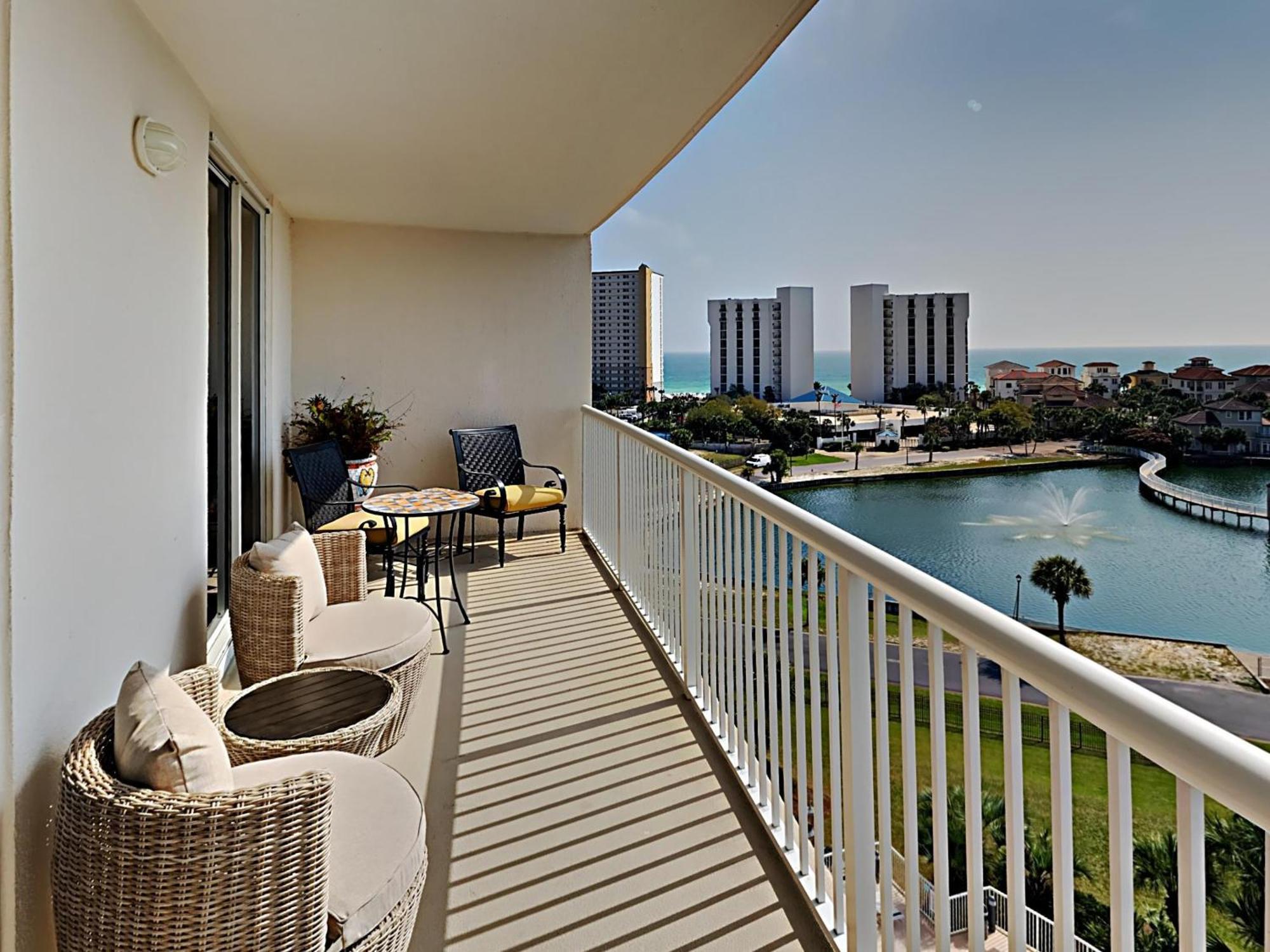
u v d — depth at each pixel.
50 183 1.53
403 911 1.40
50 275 1.53
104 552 1.81
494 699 3.02
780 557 1.99
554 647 3.59
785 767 1.99
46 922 1.48
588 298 5.99
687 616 2.98
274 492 4.67
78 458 1.66
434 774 2.46
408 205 4.87
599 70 2.71
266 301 4.50
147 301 2.16
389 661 2.51
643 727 2.78
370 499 4.02
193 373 2.69
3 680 1.32
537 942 1.75
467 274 5.72
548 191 4.49
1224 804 0.65
